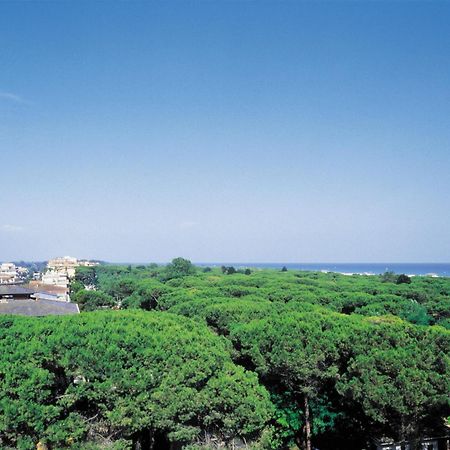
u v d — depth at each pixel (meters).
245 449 24.59
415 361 25.33
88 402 23.89
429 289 79.12
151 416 22.62
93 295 94.75
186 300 63.75
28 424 20.92
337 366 28.83
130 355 23.19
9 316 27.42
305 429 31.98
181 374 23.41
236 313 44.88
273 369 30.06
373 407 25.61
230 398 23.97
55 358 22.78
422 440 27.70
